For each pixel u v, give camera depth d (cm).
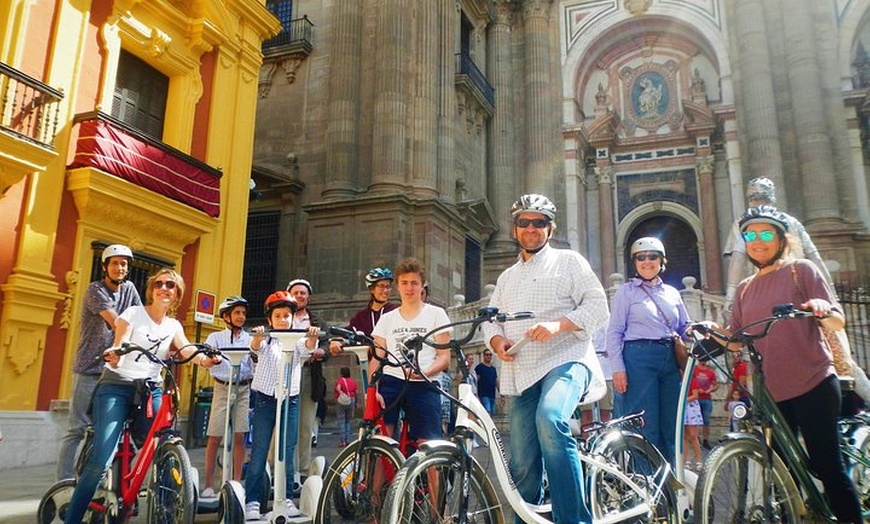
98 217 954
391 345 471
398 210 1717
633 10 2644
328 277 1738
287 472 535
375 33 1934
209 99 1215
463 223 1980
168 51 1121
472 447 330
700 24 2545
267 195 1917
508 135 2488
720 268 2416
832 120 2109
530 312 331
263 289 1864
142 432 423
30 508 545
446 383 600
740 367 784
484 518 325
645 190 2641
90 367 502
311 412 654
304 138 1944
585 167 2723
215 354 434
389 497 289
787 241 370
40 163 842
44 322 868
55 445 859
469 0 2405
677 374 477
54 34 921
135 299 528
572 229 2500
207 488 586
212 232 1166
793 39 2156
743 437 335
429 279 1716
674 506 383
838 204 2017
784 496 334
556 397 330
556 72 2655
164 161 1048
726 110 2439
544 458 321
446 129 1983
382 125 1816
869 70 2172
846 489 331
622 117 2742
